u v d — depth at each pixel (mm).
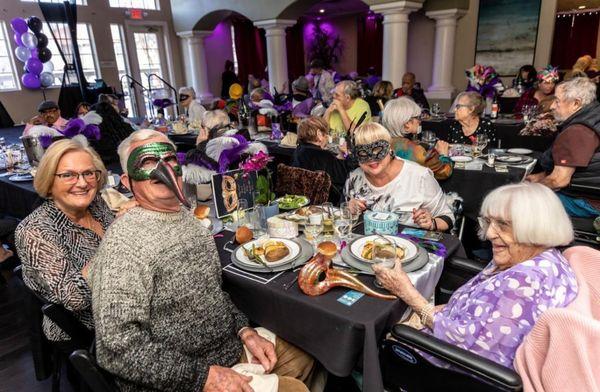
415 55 8078
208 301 1108
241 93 5355
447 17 6824
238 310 1312
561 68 12641
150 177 1010
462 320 1087
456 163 2656
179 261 1031
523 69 5219
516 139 3639
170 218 1058
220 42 11305
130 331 940
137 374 939
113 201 1784
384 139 1674
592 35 11891
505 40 6734
